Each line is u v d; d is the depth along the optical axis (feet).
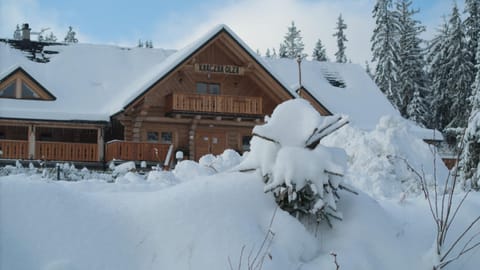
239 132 98.48
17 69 90.74
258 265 18.08
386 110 107.24
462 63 138.10
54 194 19.53
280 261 18.74
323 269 19.43
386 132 41.91
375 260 20.44
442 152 94.58
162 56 110.32
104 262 18.08
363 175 37.86
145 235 19.02
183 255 18.43
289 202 20.57
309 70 115.75
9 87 91.30
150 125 94.27
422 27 158.10
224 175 21.67
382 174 37.40
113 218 19.44
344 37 202.08
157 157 85.35
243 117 94.38
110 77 102.22
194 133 95.81
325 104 95.25
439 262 20.67
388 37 150.92
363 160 40.04
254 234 19.20
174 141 95.45
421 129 97.60
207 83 96.58
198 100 92.68
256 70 92.73
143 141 93.71
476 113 50.83
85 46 108.27
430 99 149.89
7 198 18.99
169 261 18.34
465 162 50.42
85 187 25.11
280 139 21.33
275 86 92.94
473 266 22.48
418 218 24.21
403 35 153.58
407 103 149.18
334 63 119.96
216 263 18.17
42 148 89.04
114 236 18.85
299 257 19.67
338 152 22.08
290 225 20.04
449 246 22.86
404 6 156.46
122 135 95.66
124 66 105.81
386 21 152.05
